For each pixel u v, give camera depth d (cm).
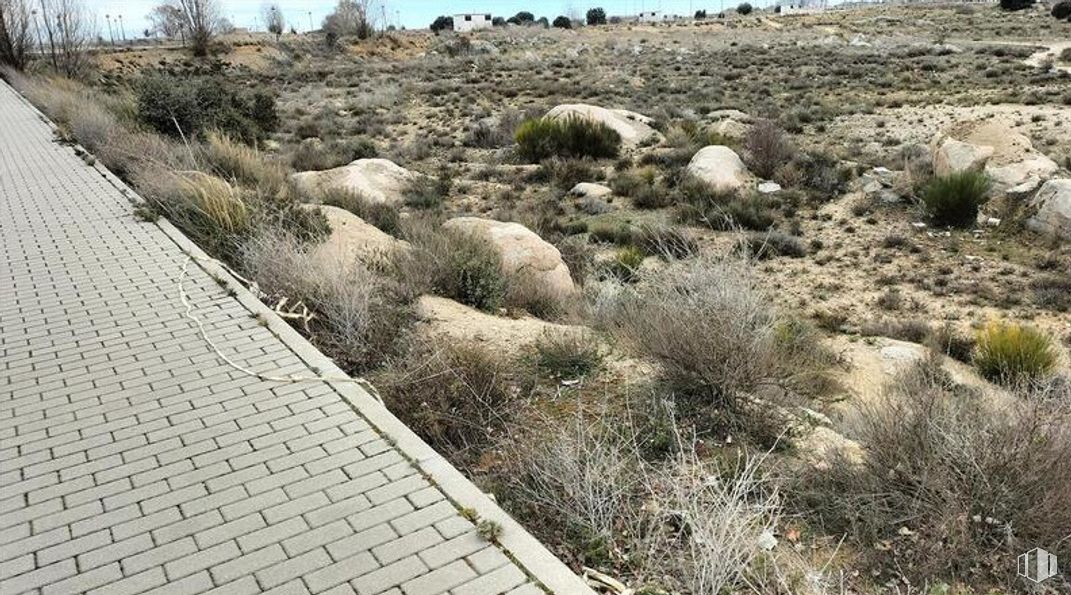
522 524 404
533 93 3784
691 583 343
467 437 505
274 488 403
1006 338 923
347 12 7050
